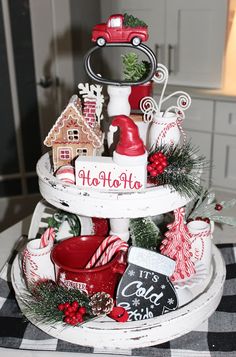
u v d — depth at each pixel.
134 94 0.97
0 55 2.34
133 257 0.82
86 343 0.80
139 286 0.83
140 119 0.95
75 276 0.84
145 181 0.83
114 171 0.82
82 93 0.97
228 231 1.23
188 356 0.80
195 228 0.96
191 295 0.89
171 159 0.86
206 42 2.43
